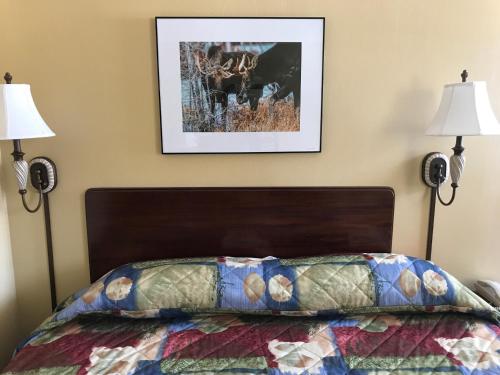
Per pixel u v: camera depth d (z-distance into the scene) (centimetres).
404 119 180
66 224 178
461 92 156
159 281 148
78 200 177
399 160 182
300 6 170
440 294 147
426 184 184
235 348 130
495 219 190
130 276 151
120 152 175
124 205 175
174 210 177
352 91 176
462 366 121
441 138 181
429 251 189
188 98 171
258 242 181
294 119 175
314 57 171
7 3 162
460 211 188
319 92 174
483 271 190
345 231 182
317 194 179
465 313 150
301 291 147
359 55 174
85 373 119
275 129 176
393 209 182
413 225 188
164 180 178
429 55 176
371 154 181
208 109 172
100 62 168
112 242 177
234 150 176
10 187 173
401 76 177
